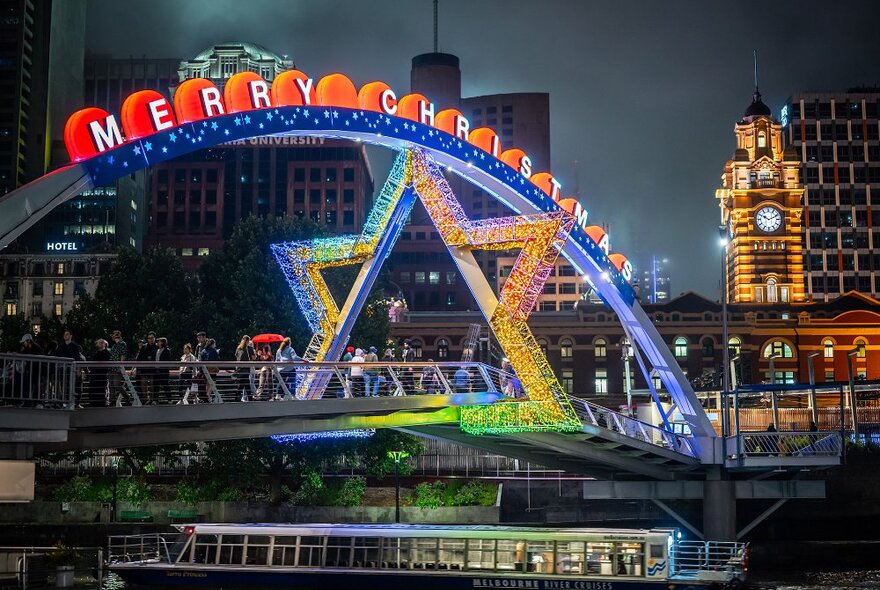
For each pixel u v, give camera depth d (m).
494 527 52.25
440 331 153.38
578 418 57.75
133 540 72.88
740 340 150.25
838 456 63.84
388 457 78.81
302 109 48.44
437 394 52.09
